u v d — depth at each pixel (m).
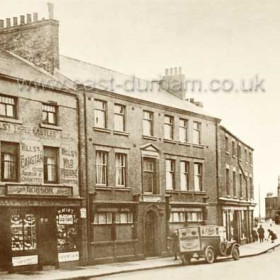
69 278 22.95
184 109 37.84
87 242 28.95
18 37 30.56
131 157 32.78
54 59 29.69
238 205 46.47
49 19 29.73
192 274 24.11
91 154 29.80
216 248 31.02
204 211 39.12
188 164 38.16
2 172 24.98
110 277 23.58
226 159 43.69
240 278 22.17
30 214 26.11
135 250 32.31
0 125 24.89
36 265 26.11
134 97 33.25
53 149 27.91
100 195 30.22
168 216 35.22
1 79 25.17
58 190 27.56
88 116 29.75
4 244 24.69
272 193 112.12
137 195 32.62
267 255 36.53
